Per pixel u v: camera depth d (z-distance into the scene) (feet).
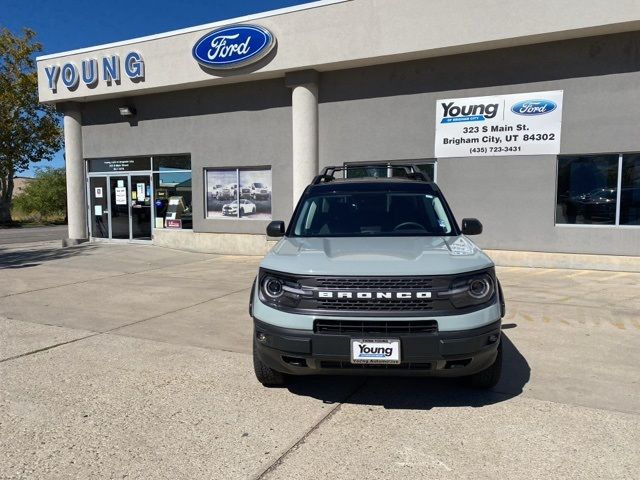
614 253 34.01
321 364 12.09
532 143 35.24
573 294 26.66
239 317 22.82
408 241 14.49
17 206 143.64
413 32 35.76
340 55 38.06
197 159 47.06
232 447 11.09
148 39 45.88
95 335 19.98
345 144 40.57
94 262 41.55
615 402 13.21
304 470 10.14
